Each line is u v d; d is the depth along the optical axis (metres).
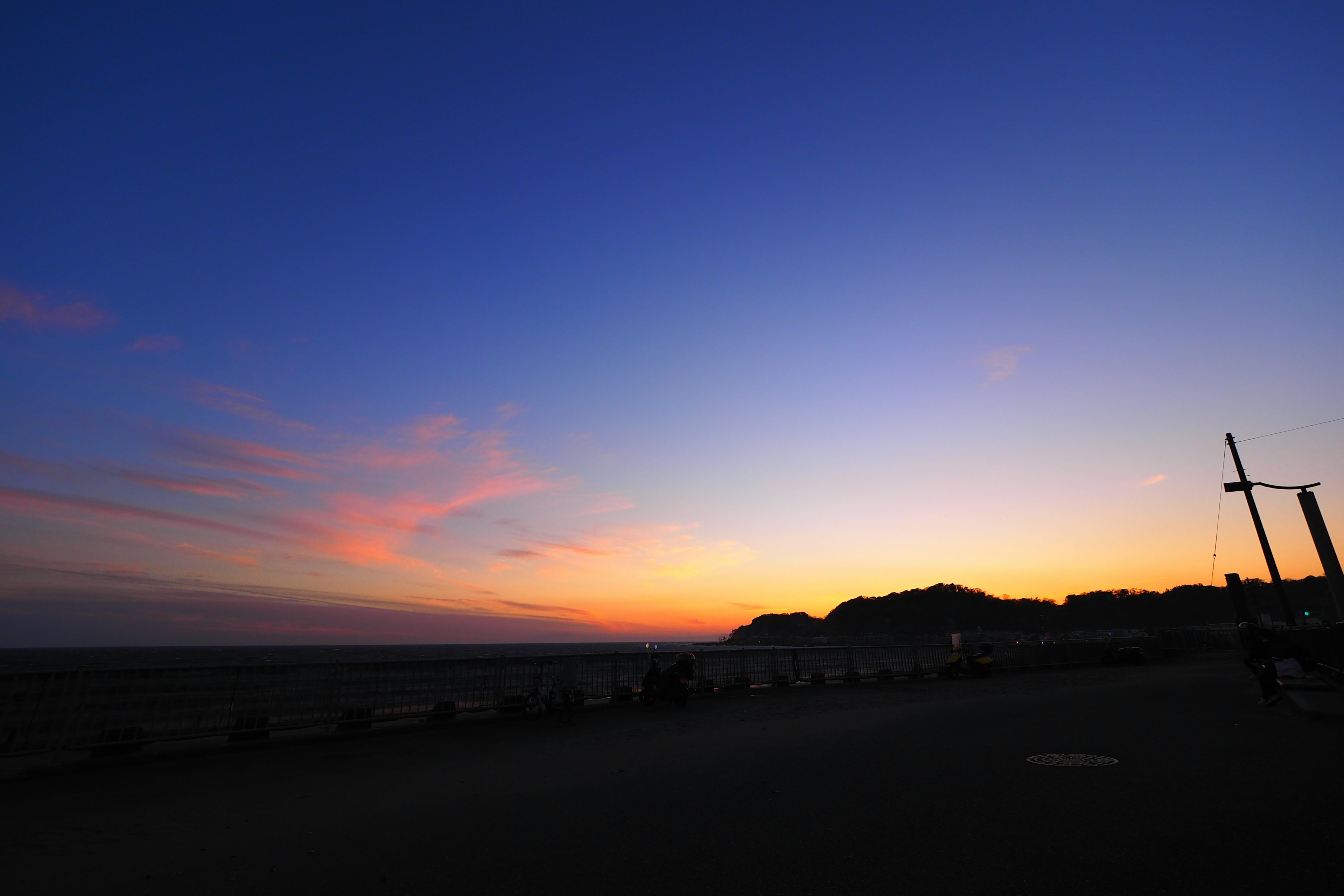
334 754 11.64
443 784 9.22
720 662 22.30
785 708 17.64
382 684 14.45
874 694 21.20
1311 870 4.99
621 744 12.34
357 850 6.24
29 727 10.12
